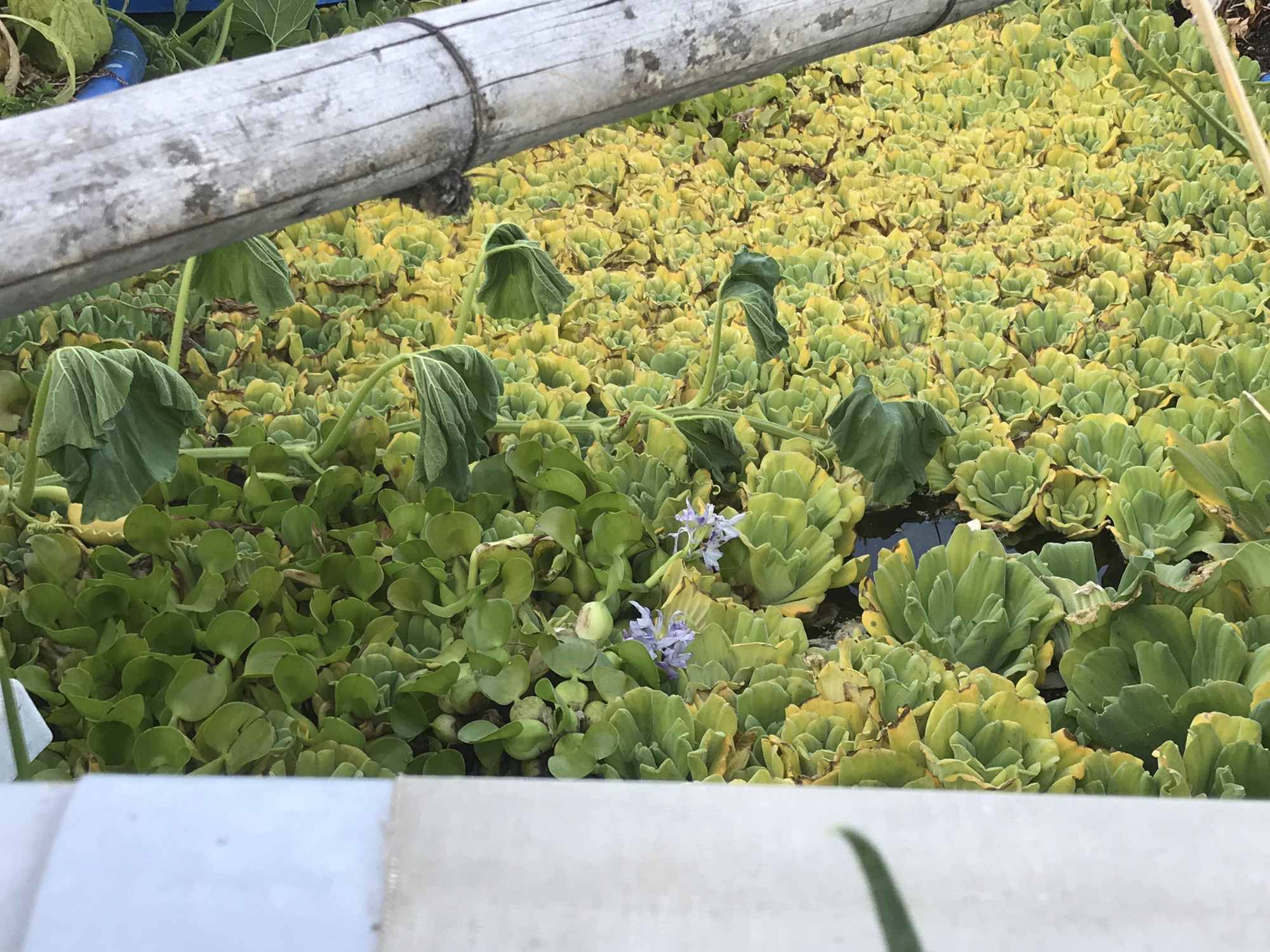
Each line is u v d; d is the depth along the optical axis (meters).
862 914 0.39
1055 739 1.06
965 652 1.18
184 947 0.38
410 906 0.39
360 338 1.63
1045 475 1.40
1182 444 1.31
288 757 1.08
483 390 1.24
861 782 1.02
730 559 1.30
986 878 0.40
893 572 1.23
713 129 2.24
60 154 0.68
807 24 0.94
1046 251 1.84
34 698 1.15
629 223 1.93
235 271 1.25
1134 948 0.39
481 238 1.86
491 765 1.12
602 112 0.88
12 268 0.68
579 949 0.38
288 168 0.74
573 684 1.14
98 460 1.04
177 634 1.14
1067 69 2.32
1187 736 1.05
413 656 1.18
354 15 2.35
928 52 2.42
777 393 1.52
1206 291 1.68
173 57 2.20
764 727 1.12
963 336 1.65
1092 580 1.26
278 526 1.29
